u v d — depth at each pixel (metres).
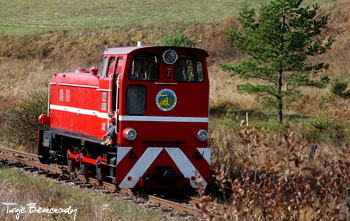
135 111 18.86
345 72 49.19
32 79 67.06
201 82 19.69
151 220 15.50
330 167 12.02
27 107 34.25
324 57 55.97
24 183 20.75
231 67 36.81
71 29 97.06
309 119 37.06
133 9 113.81
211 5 110.06
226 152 24.23
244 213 11.31
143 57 18.98
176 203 17.53
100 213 15.38
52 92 26.17
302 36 33.41
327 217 11.71
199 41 80.81
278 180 12.34
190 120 19.53
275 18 34.06
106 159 20.14
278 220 11.86
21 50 87.00
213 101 46.34
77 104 23.05
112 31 92.88
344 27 66.06
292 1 34.59
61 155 24.92
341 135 31.69
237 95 47.25
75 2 126.88
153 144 19.16
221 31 79.44
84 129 22.25
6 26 103.69
